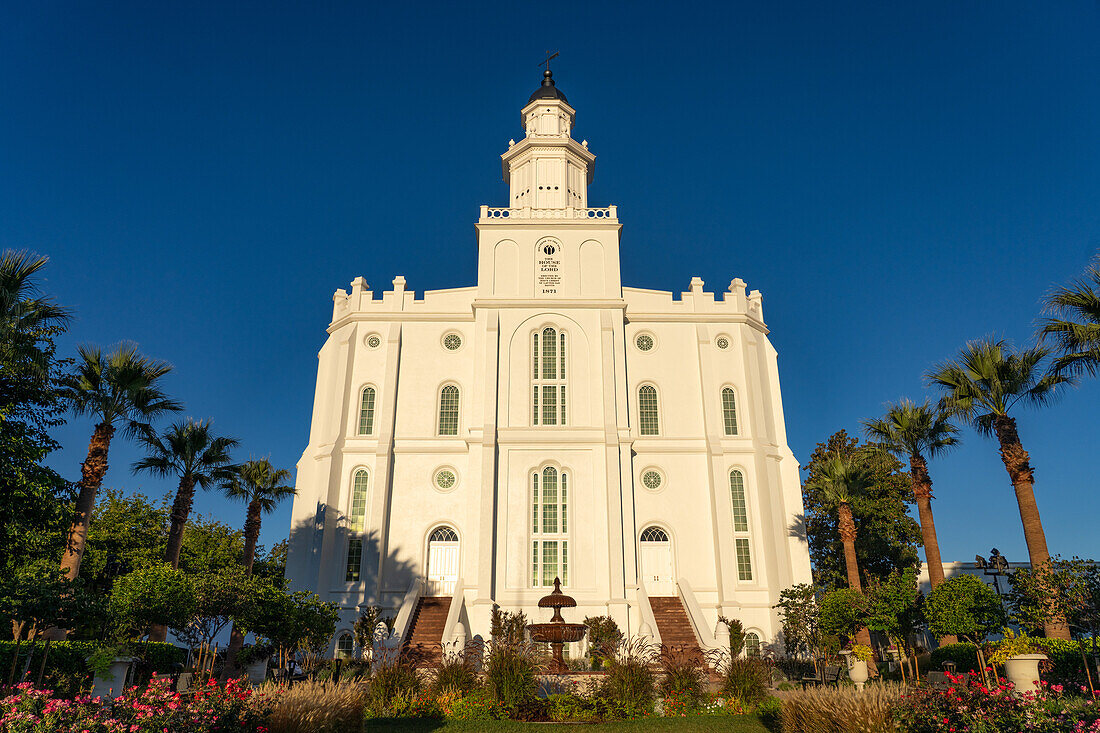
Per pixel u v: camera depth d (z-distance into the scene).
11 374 17.14
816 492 41.22
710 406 37.31
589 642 29.39
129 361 26.41
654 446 36.88
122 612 22.31
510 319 38.06
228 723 9.79
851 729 10.88
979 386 24.59
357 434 36.97
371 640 28.66
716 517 35.06
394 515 35.31
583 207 45.19
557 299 38.44
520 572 33.06
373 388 37.94
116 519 40.25
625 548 33.28
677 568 34.72
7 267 18.75
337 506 35.12
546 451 35.25
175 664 26.70
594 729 15.32
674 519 35.62
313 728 10.78
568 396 36.62
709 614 33.91
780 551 34.59
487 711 16.75
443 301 39.75
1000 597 20.91
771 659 29.14
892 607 22.86
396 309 39.50
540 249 39.66
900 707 10.81
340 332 39.19
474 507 33.97
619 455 35.09
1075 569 17.70
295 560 34.53
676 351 38.88
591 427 35.69
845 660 27.91
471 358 38.62
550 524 34.06
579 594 32.56
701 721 15.89
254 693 10.95
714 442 36.47
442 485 36.06
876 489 40.66
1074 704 10.31
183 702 9.88
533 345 37.84
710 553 34.97
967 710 10.28
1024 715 9.92
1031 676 16.88
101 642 20.75
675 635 30.81
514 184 45.72
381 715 16.75
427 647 29.00
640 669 18.08
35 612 16.30
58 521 18.39
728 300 40.19
